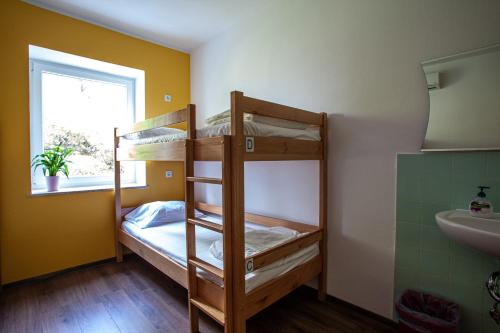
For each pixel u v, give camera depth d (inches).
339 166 80.6
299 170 91.0
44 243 100.3
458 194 60.7
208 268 61.4
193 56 137.9
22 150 94.8
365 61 74.5
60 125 111.0
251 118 62.5
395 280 70.3
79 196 108.5
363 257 76.4
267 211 101.6
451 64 60.6
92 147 119.5
